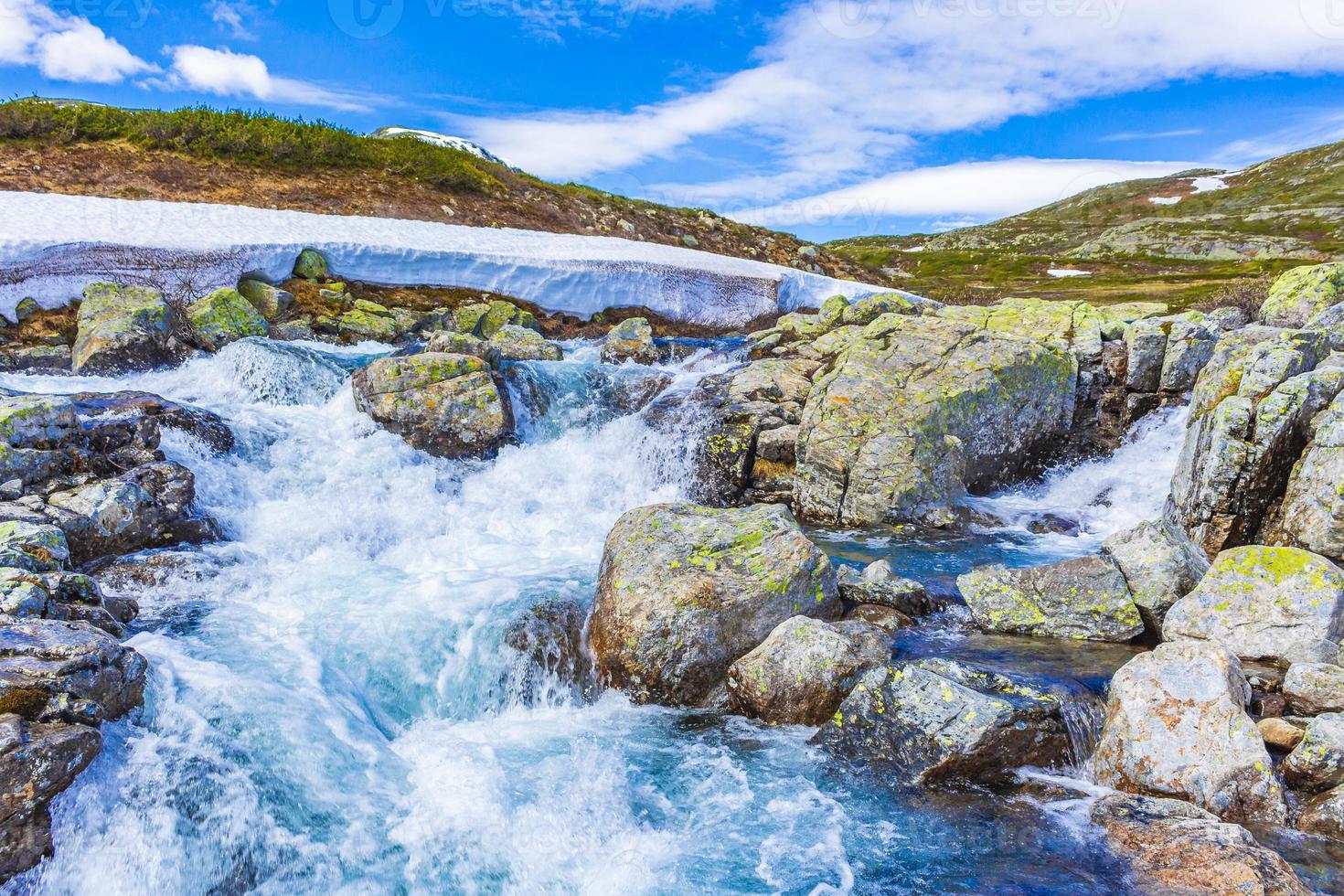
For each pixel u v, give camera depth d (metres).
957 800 6.19
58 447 10.03
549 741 7.28
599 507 14.14
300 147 32.41
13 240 17.80
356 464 12.97
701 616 7.87
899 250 103.19
